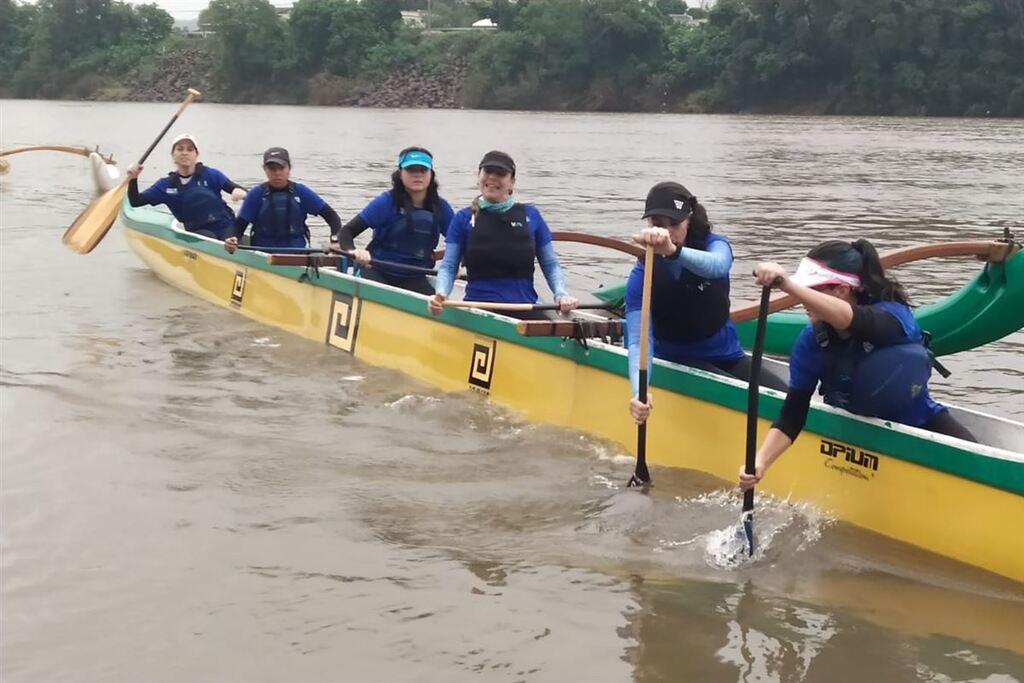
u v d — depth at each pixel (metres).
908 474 4.39
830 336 4.36
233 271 9.27
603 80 66.62
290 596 4.08
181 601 4.03
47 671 3.57
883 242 13.12
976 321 6.35
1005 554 4.07
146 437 5.85
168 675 3.55
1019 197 18.70
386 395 6.75
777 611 3.96
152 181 21.05
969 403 6.69
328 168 24.69
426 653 3.68
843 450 4.62
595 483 5.24
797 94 61.34
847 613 3.95
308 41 75.50
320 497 5.05
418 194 7.87
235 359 7.61
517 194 18.98
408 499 5.04
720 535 4.59
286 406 6.50
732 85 62.31
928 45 57.41
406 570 4.30
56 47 84.94
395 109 70.94
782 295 6.39
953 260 11.47
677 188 5.05
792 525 4.66
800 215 16.05
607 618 3.91
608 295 7.59
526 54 69.19
